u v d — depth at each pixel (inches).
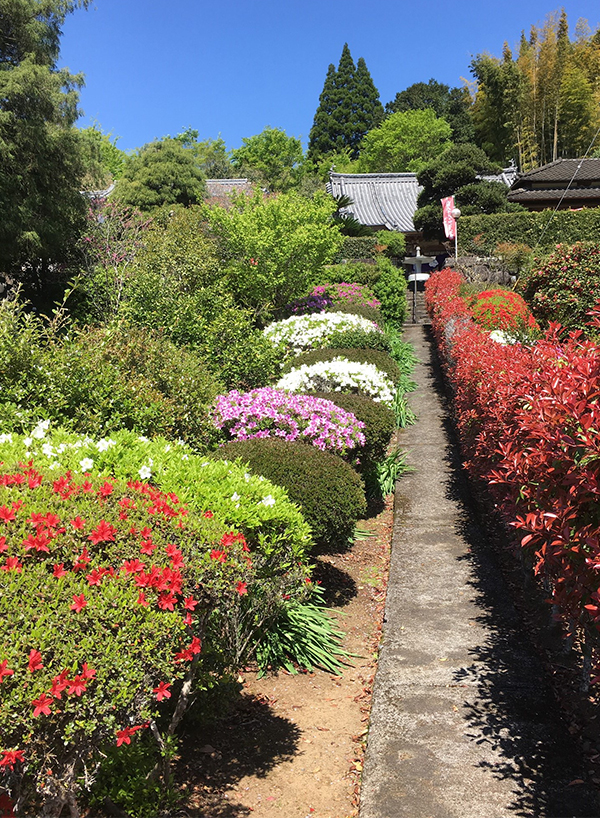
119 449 159.2
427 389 478.6
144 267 510.3
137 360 237.0
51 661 78.7
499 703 138.6
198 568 99.5
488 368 237.9
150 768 107.9
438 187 1080.2
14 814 80.8
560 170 1077.8
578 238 933.8
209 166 1790.1
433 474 314.8
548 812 106.5
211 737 135.3
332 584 212.7
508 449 159.5
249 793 117.3
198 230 670.5
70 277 684.1
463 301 509.4
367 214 1314.0
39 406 196.9
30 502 104.7
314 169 2175.2
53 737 80.0
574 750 122.6
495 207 1025.5
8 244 631.2
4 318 208.8
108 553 96.9
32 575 88.8
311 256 594.9
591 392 114.9
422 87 2434.8
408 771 118.9
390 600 193.5
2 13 653.9
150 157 1173.1
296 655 165.9
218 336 368.5
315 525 193.8
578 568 112.2
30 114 645.9
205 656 128.5
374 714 137.3
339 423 239.1
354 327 457.1
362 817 108.3
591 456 102.0
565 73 1438.2
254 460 203.2
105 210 721.6
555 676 147.9
